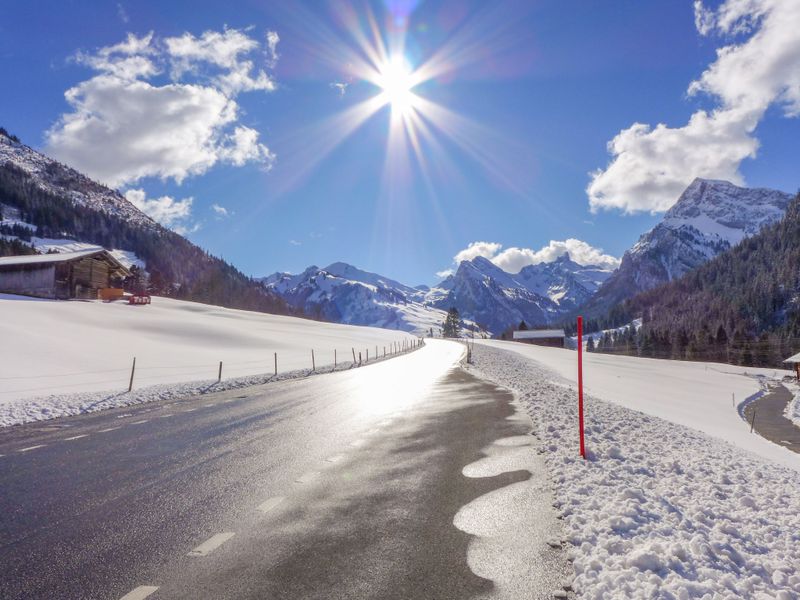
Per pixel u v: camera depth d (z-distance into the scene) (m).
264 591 4.09
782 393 58.25
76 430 11.67
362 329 126.31
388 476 7.54
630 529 5.15
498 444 9.56
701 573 4.29
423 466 8.09
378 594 4.02
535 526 5.38
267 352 45.53
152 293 136.62
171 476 7.61
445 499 6.39
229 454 9.08
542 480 7.06
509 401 15.88
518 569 4.42
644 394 38.78
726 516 5.93
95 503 6.34
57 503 6.34
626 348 174.88
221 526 5.55
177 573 4.41
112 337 37.88
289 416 13.62
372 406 15.57
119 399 17.12
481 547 4.89
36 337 31.20
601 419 12.14
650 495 6.31
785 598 3.99
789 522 5.98
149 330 46.16
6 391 18.09
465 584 4.18
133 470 7.97
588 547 4.75
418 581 4.24
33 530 5.44
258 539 5.17
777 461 14.74
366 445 9.81
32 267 55.31
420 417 13.26
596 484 6.72
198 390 20.52
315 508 6.12
